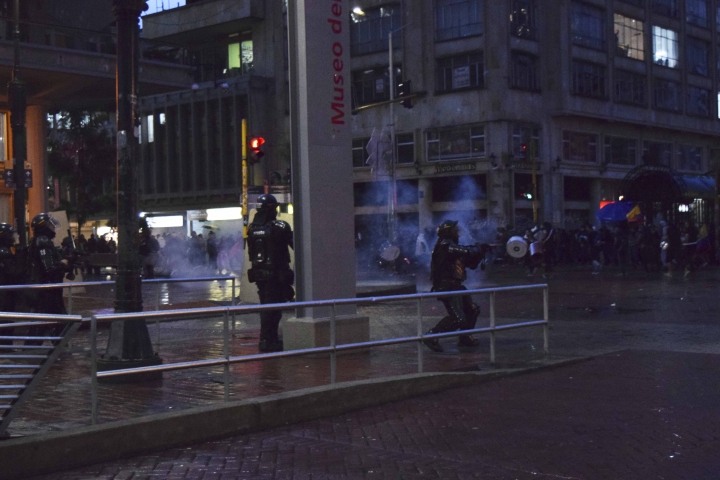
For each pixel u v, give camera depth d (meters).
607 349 10.70
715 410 6.98
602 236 34.03
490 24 45.06
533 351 10.46
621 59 53.25
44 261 9.86
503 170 45.06
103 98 28.59
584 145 50.94
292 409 6.81
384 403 7.55
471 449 5.88
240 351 10.25
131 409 6.85
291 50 10.04
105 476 5.37
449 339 11.33
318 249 9.89
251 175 53.19
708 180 36.75
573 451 5.76
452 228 10.39
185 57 28.83
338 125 10.28
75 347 10.64
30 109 26.95
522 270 33.03
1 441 5.38
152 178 60.25
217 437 6.32
